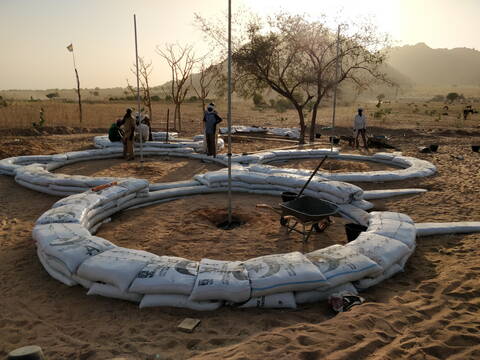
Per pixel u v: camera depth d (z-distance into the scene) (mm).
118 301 4086
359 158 13523
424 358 2965
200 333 3500
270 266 4043
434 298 4066
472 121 29516
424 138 19734
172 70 21078
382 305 3787
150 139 15430
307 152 13719
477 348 3129
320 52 17578
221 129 20609
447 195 8578
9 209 7492
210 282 3816
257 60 17422
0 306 4043
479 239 5914
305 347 3051
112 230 6348
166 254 5422
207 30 17969
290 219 6410
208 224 6660
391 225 5367
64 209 5637
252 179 8688
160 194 7969
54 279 4637
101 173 10836
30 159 11523
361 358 2932
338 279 4020
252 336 3377
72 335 3521
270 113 35812
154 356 3164
